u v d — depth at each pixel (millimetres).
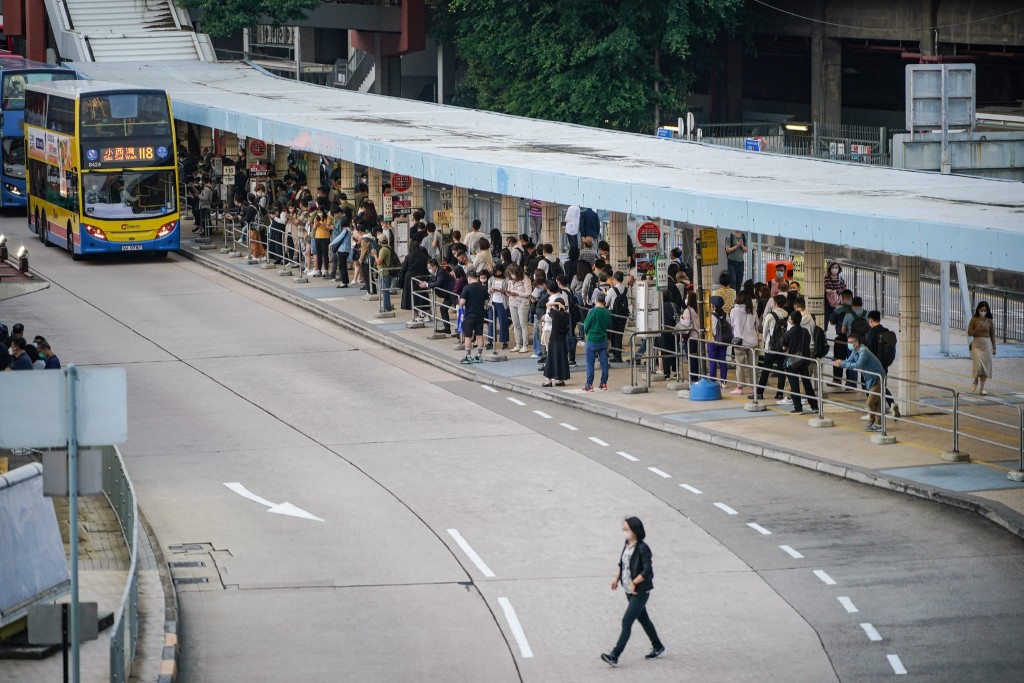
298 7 101062
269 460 36312
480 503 32688
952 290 54406
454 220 58062
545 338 44375
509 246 51844
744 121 110375
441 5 109938
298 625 25938
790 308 40906
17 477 25234
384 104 75875
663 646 24359
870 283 61469
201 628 25797
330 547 29938
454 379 45469
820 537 29875
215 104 74125
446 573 28406
